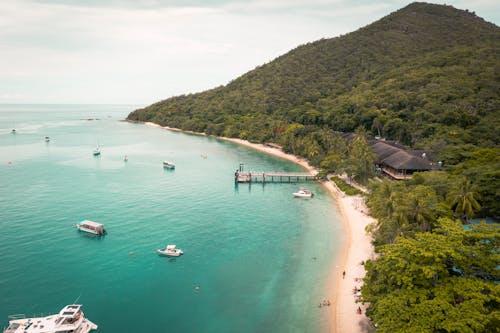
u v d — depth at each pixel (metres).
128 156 197.25
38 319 54.16
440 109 163.12
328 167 147.00
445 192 89.12
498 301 38.38
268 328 54.22
